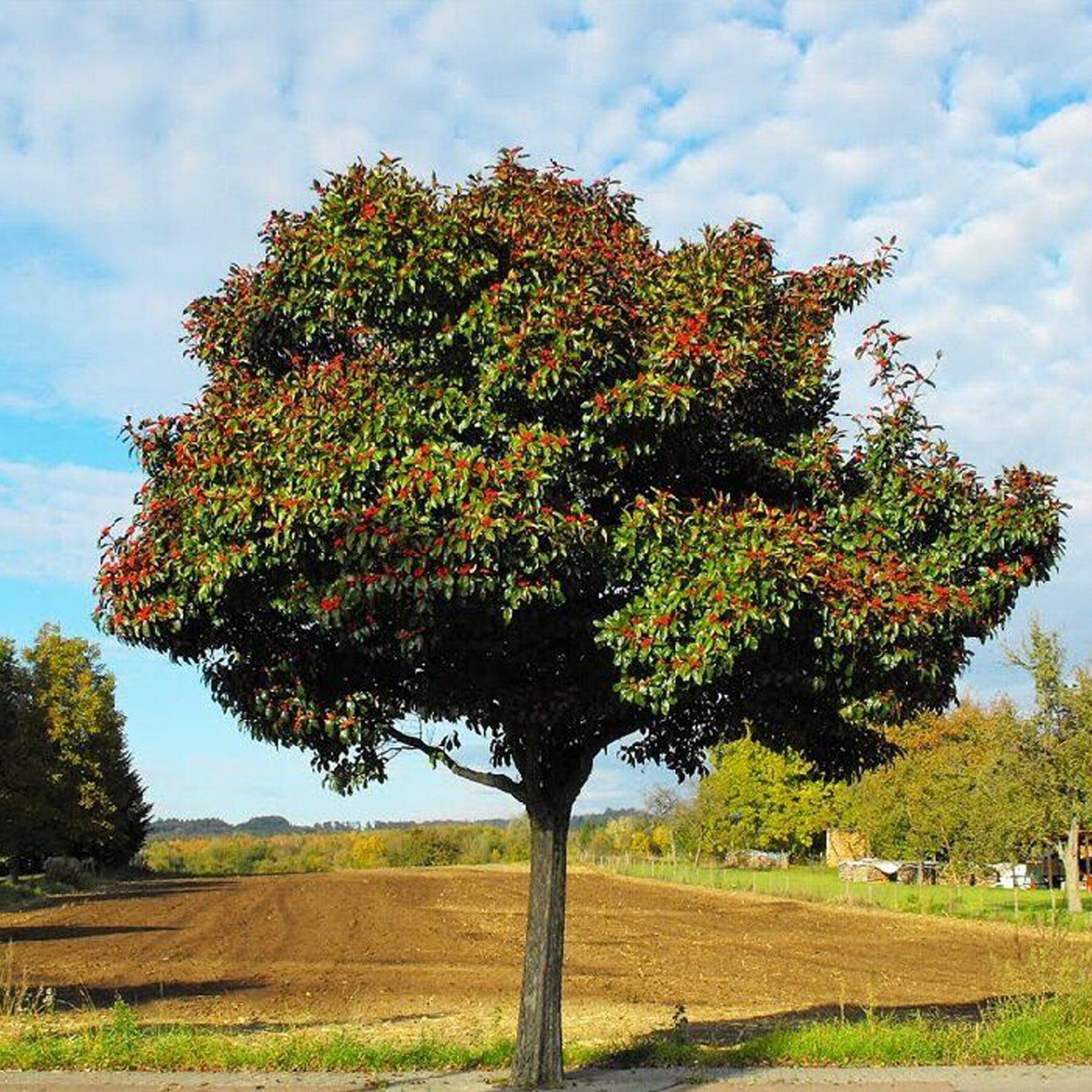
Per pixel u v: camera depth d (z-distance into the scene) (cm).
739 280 1011
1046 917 2934
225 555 922
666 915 3988
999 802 3741
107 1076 1094
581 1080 1056
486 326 945
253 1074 1105
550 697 1006
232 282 1105
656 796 7425
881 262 1145
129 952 2666
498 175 1074
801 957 2730
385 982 2095
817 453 1059
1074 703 3634
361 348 1066
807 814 6488
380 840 10731
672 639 888
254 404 1018
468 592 850
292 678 1030
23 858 6888
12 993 1852
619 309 963
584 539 884
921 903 4334
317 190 995
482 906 4300
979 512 1020
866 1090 1006
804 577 883
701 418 976
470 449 896
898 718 1004
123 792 6944
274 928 3375
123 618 962
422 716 1073
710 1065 1127
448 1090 1014
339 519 871
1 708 5844
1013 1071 1089
